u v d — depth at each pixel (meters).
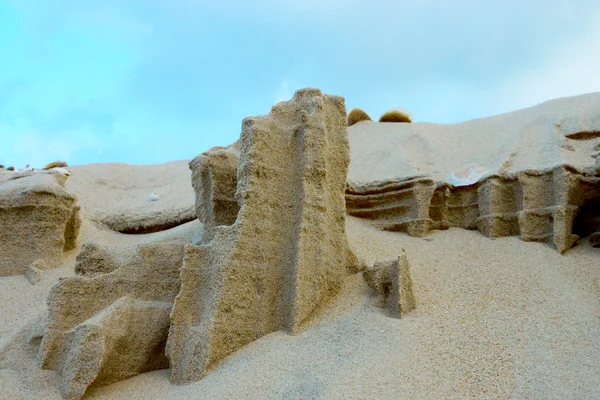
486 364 5.96
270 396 5.59
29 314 9.21
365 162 12.62
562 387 5.53
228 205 8.91
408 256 9.04
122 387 6.61
